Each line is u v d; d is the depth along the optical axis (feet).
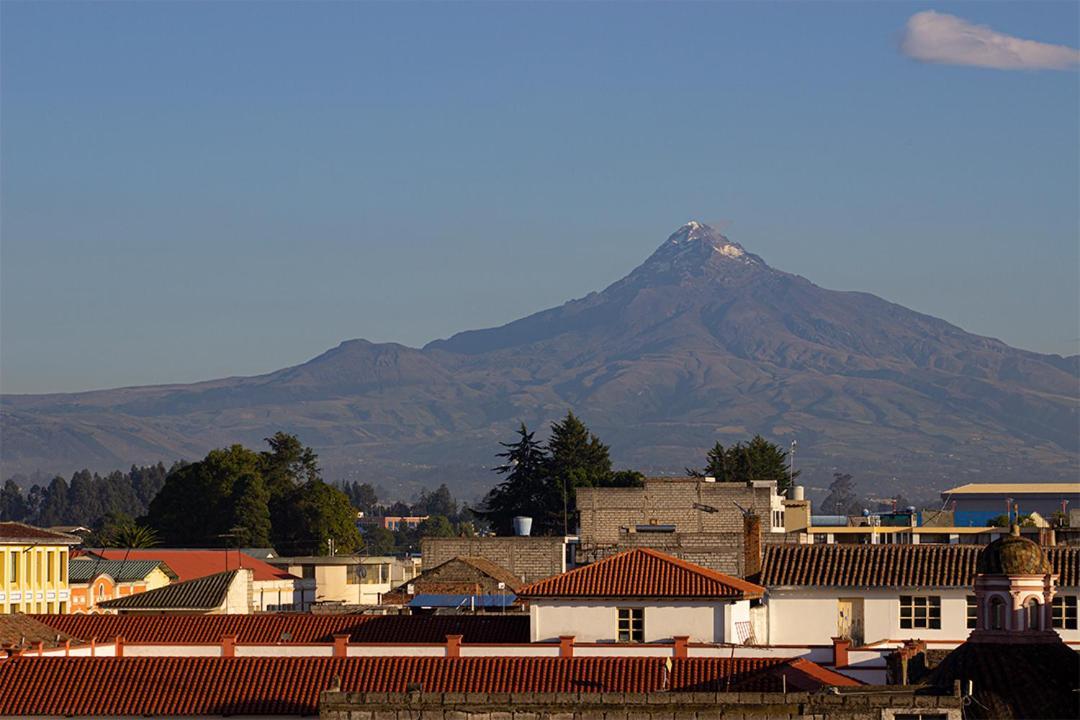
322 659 383.86
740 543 636.48
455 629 460.55
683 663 382.42
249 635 463.01
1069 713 333.62
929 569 482.69
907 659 399.24
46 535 647.15
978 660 345.51
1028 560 351.67
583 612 441.27
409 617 468.75
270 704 368.89
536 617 442.91
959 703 307.37
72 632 465.47
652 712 310.04
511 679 376.27
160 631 469.16
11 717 366.22
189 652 430.61
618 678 376.27
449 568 596.29
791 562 490.08
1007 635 349.00
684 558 627.87
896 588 479.82
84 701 369.50
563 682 374.22
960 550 488.02
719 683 370.53
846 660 409.28
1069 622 468.34
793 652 411.95
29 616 471.21
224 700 369.71
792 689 359.46
